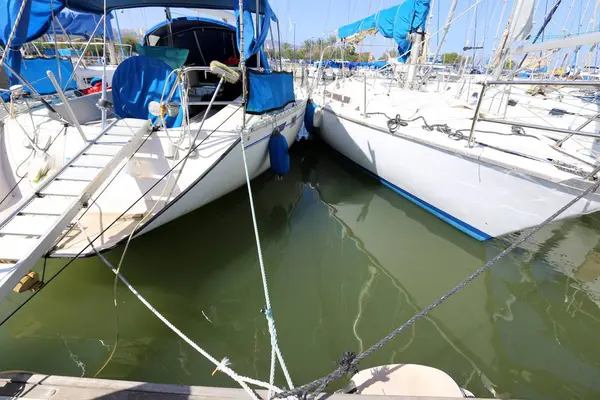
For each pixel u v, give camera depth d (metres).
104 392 1.39
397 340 2.42
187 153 2.86
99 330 2.37
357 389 1.65
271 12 4.31
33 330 2.34
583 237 3.39
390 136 3.93
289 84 4.49
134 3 3.95
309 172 5.45
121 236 2.50
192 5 4.04
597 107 4.16
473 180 3.13
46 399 1.36
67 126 3.01
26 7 2.80
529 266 3.07
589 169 2.64
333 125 5.28
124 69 3.48
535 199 2.76
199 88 4.87
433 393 1.64
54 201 2.16
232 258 3.25
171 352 2.24
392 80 5.98
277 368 2.17
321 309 2.70
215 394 1.40
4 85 4.59
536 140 3.25
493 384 2.11
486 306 2.72
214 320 2.53
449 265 3.23
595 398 2.03
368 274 3.15
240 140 3.06
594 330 2.48
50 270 2.85
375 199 4.48
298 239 3.67
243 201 4.17
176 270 2.99
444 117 4.07
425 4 4.96
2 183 2.94
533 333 2.47
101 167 2.42
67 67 4.97
